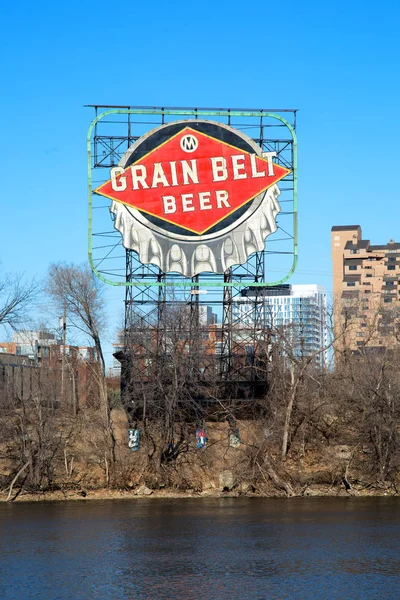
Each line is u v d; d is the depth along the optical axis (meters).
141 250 71.88
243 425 71.75
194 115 73.25
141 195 72.06
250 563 43.28
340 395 75.31
